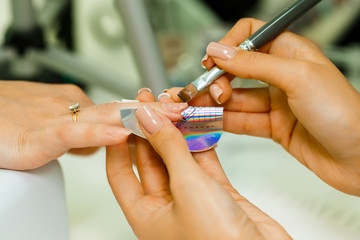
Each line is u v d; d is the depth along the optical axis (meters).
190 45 0.86
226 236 0.29
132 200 0.38
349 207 0.52
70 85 0.53
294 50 0.41
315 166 0.46
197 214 0.30
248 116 0.51
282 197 0.54
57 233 0.35
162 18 0.90
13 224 0.29
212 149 0.43
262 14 0.88
